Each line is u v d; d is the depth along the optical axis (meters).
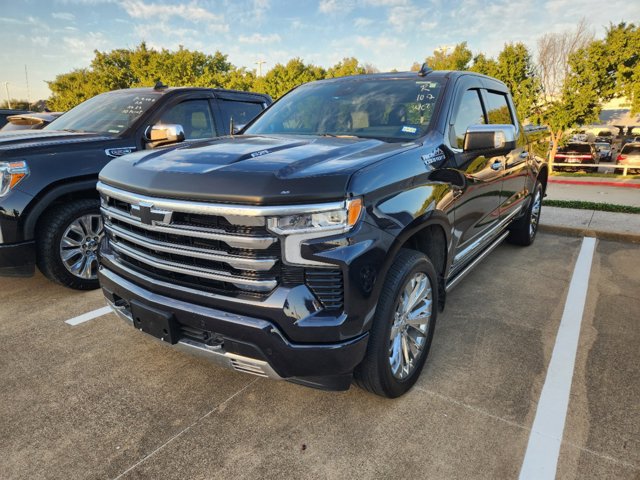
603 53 22.25
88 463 2.24
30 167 3.83
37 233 3.99
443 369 3.02
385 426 2.48
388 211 2.29
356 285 2.11
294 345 2.10
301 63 31.62
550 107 23.75
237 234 2.06
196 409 2.64
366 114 3.31
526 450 2.29
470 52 28.59
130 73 41.62
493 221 4.07
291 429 2.47
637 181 15.40
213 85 32.78
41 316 3.82
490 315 3.81
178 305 2.29
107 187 2.63
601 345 3.32
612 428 2.45
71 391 2.81
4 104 67.19
